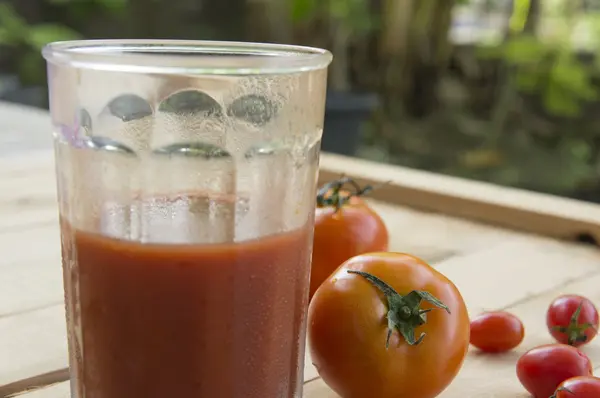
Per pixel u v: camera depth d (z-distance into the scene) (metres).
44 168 0.78
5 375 0.45
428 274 0.42
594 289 0.55
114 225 0.37
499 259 0.59
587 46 1.60
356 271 0.41
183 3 1.74
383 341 0.40
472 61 1.65
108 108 0.37
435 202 0.68
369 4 1.69
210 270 0.37
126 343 0.37
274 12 1.66
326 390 0.44
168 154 0.37
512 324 0.47
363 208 0.50
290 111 0.38
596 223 0.62
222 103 0.37
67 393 0.44
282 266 0.38
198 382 0.37
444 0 1.63
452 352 0.41
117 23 1.77
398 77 1.67
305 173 0.39
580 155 1.56
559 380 0.43
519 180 1.52
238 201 0.37
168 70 0.36
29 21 1.78
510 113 1.62
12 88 1.68
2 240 0.61
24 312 0.51
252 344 0.38
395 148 1.64
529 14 1.60
